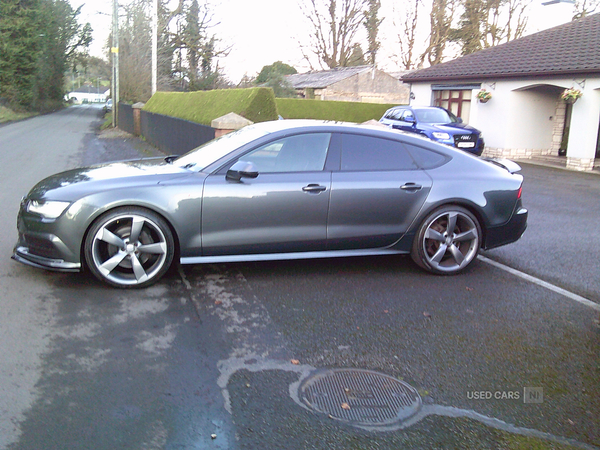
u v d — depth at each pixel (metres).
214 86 40.66
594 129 15.84
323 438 2.89
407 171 5.46
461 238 5.61
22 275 5.12
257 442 2.83
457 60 22.23
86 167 5.62
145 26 37.50
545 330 4.35
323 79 35.03
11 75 43.84
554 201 10.60
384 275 5.59
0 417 2.95
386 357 3.81
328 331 4.20
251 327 4.22
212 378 3.45
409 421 3.07
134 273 4.84
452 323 4.43
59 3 58.00
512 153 18.66
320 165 5.25
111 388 3.28
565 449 2.89
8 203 8.53
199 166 5.17
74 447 2.73
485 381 3.54
